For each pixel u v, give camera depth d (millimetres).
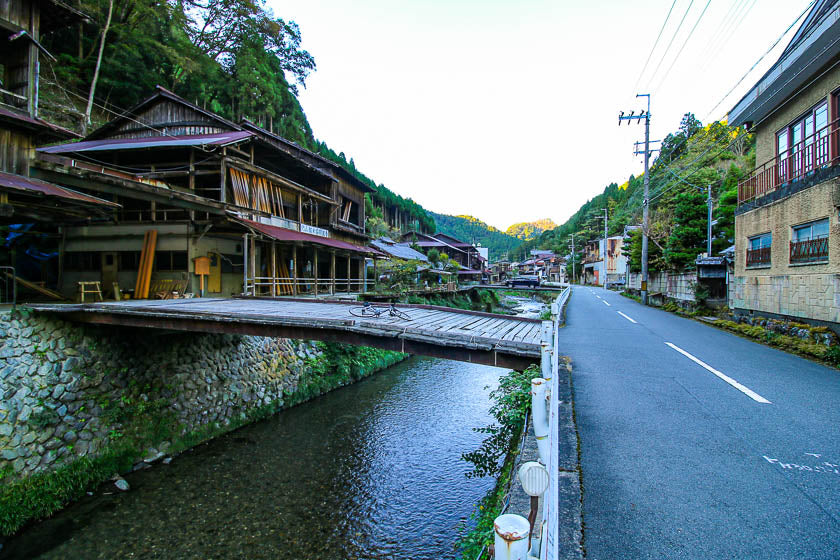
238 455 10758
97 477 9125
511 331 9031
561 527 3053
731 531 2990
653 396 6172
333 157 57594
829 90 10438
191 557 7180
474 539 4934
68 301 13422
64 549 7293
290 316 9156
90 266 16906
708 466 3986
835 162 9656
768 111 13320
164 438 10695
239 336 13867
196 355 12406
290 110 39125
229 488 9266
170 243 16156
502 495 5379
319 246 19719
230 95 33000
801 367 8016
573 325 14445
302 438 11828
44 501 8148
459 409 14273
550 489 2412
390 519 8344
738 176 26688
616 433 4785
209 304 12609
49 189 11375
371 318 9711
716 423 5078
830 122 10312
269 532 7867
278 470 10070
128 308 10047
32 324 9633
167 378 11531
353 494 9164
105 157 17266
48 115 22047
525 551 1699
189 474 9781
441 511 8609
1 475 8039
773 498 3424
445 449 11312
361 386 16953
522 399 7195
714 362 8445
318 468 10203
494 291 56719
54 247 17438
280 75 38031
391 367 20328
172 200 13836
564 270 81375
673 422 5125
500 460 8078
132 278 16500
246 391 13227
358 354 18906
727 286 17438
